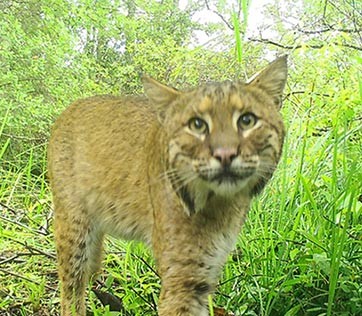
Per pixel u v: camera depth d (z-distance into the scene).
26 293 0.88
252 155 0.57
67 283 0.79
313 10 1.23
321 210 0.84
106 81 2.20
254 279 0.76
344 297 0.75
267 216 0.85
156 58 2.04
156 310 0.77
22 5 1.93
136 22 2.16
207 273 0.64
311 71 1.10
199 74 1.22
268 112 0.59
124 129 0.75
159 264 0.65
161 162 0.64
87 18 1.92
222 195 0.59
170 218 0.63
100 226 0.79
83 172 0.78
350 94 0.97
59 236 0.80
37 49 1.77
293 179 0.89
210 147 0.56
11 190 1.17
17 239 0.96
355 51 1.15
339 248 0.72
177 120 0.59
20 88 1.62
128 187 0.74
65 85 1.76
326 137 0.88
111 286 0.84
